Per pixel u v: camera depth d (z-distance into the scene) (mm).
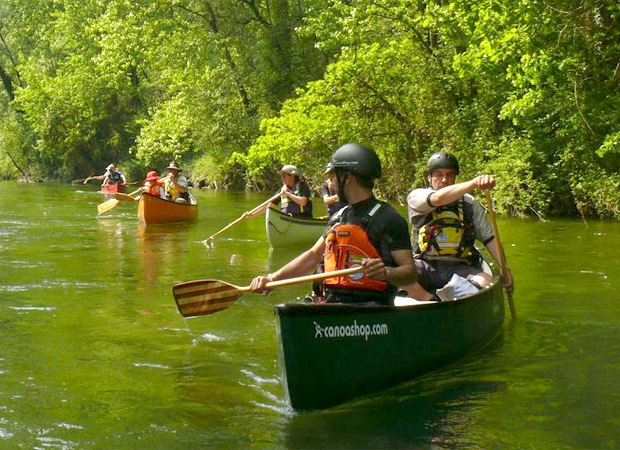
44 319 6363
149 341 5703
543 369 4973
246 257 10133
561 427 3975
